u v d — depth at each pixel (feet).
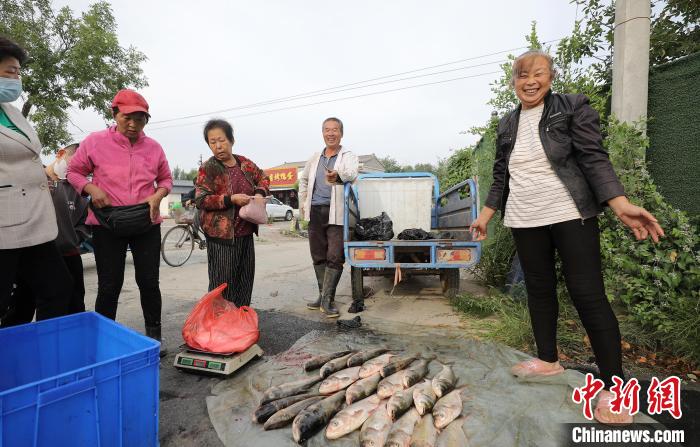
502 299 12.87
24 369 6.66
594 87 13.07
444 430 6.41
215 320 9.36
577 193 6.57
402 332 11.38
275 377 8.55
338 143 13.69
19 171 6.97
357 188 16.55
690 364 8.66
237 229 10.74
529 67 7.06
